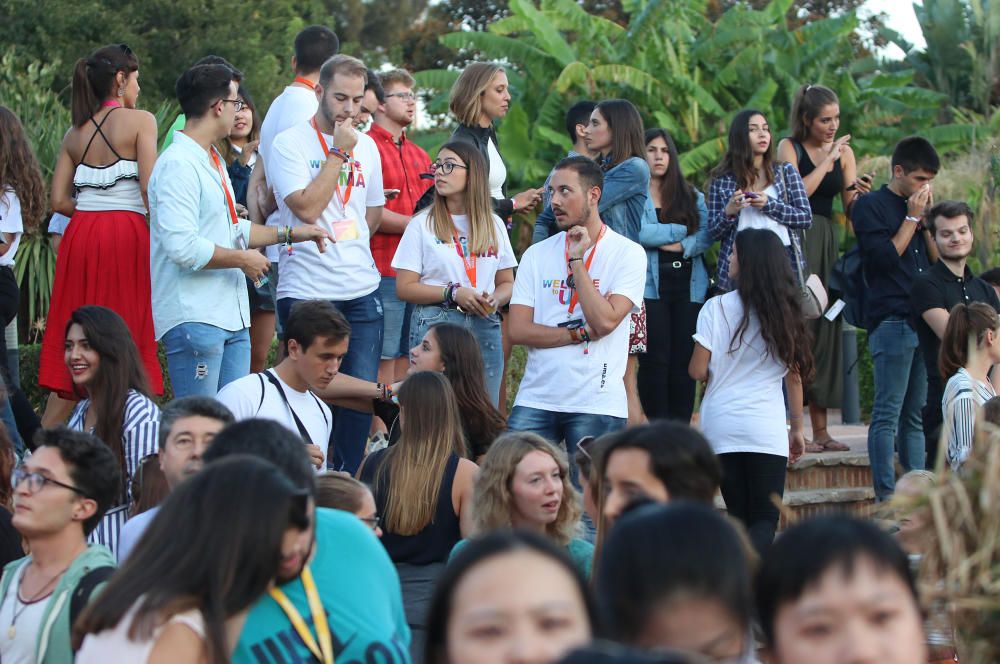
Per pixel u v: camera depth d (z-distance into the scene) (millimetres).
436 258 12445
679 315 13977
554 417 11430
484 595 3957
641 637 3902
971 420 11484
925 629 4848
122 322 9961
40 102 27812
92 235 12109
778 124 31344
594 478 6898
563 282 11508
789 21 54781
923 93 34156
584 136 14742
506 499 7973
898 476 14438
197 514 5094
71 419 10180
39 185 13047
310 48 13477
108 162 12195
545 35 31188
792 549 4246
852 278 14602
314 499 5797
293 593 5453
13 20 39062
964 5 43000
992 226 23812
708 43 31688
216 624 4957
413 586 8695
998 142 26094
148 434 9625
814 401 15289
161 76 42156
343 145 12031
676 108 30969
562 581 4008
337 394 11727
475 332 12484
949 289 13375
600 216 13125
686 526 3949
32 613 6973
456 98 14000
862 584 4129
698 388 18469
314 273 12367
